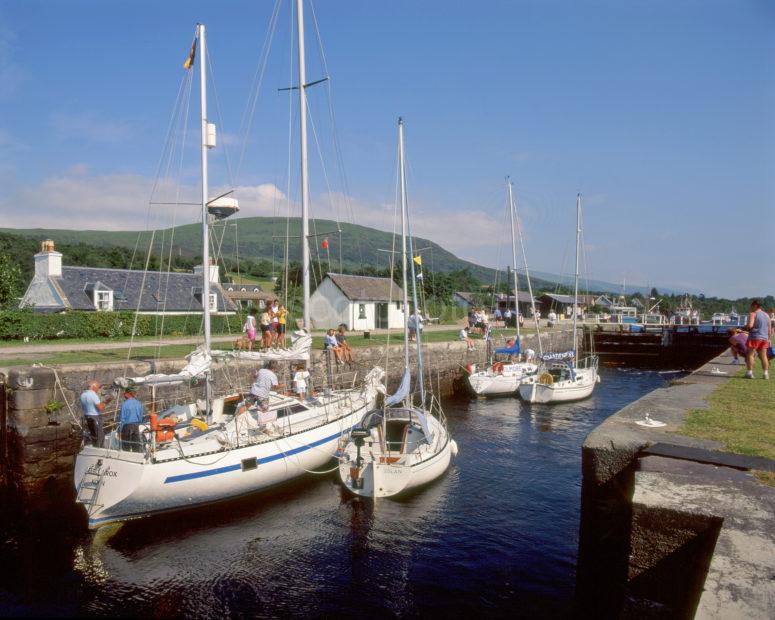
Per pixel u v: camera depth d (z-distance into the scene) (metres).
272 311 21.48
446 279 77.19
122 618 9.07
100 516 11.52
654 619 4.61
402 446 15.23
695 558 4.49
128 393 12.62
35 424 14.01
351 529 12.11
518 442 19.50
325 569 10.52
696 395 10.12
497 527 12.20
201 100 16.11
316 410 15.43
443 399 28.88
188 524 12.38
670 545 4.60
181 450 12.06
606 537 6.36
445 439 16.06
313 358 23.39
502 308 70.94
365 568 10.52
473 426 22.19
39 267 39.72
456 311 56.66
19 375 13.91
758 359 17.61
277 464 13.62
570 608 9.19
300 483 14.58
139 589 9.90
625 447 6.38
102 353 20.44
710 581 3.49
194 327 31.58
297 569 10.51
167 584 10.05
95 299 38.97
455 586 9.88
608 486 6.45
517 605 9.28
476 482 15.00
